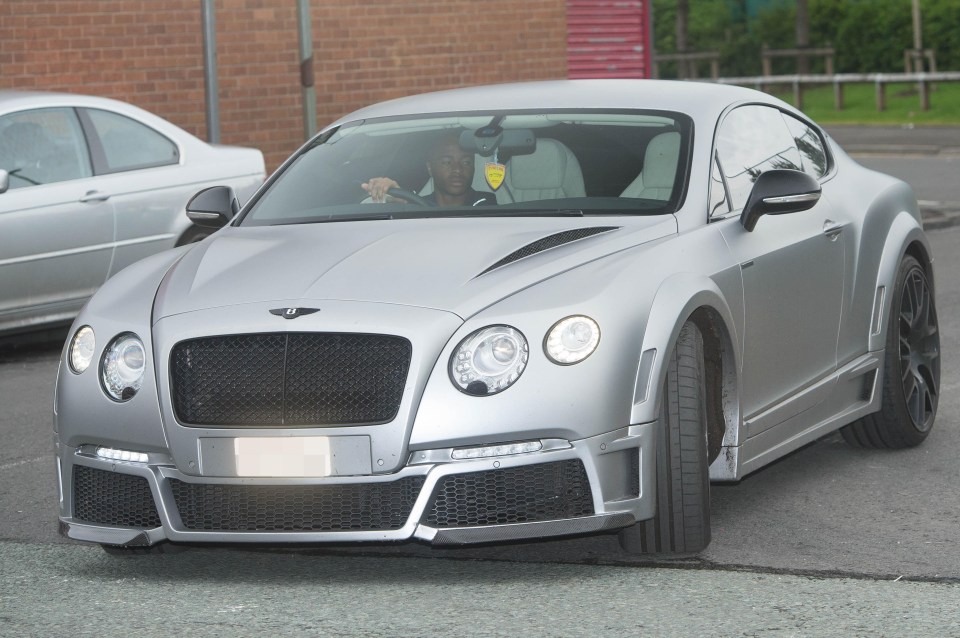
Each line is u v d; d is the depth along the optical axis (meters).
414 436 7.89
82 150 17.77
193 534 8.22
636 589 8.09
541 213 9.56
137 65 26.11
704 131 10.12
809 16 98.69
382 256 8.77
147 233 18.08
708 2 110.31
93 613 8.01
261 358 8.16
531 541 7.97
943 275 21.00
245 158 19.17
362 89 28.64
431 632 7.46
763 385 9.68
